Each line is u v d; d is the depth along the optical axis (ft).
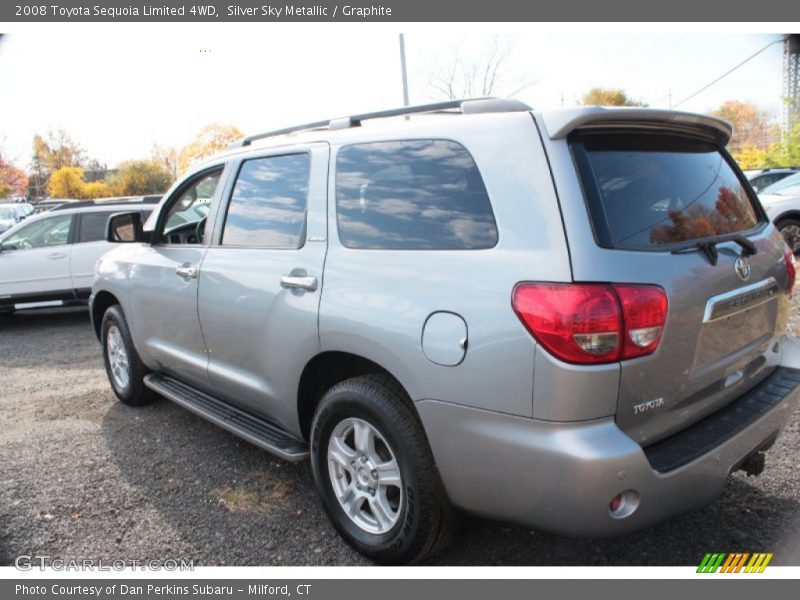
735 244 8.48
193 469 12.28
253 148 11.60
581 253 6.84
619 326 6.75
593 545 9.29
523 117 7.59
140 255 14.37
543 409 6.84
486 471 7.37
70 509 10.81
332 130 10.21
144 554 9.46
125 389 15.94
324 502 9.50
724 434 7.90
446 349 7.48
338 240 9.29
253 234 11.05
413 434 8.06
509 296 7.07
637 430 7.23
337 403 8.95
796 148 109.50
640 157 8.05
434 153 8.41
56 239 30.04
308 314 9.29
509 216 7.42
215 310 11.41
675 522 9.79
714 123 8.98
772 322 9.35
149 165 172.76
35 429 14.76
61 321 31.30
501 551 9.22
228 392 11.79
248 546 9.62
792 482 10.72
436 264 7.90
